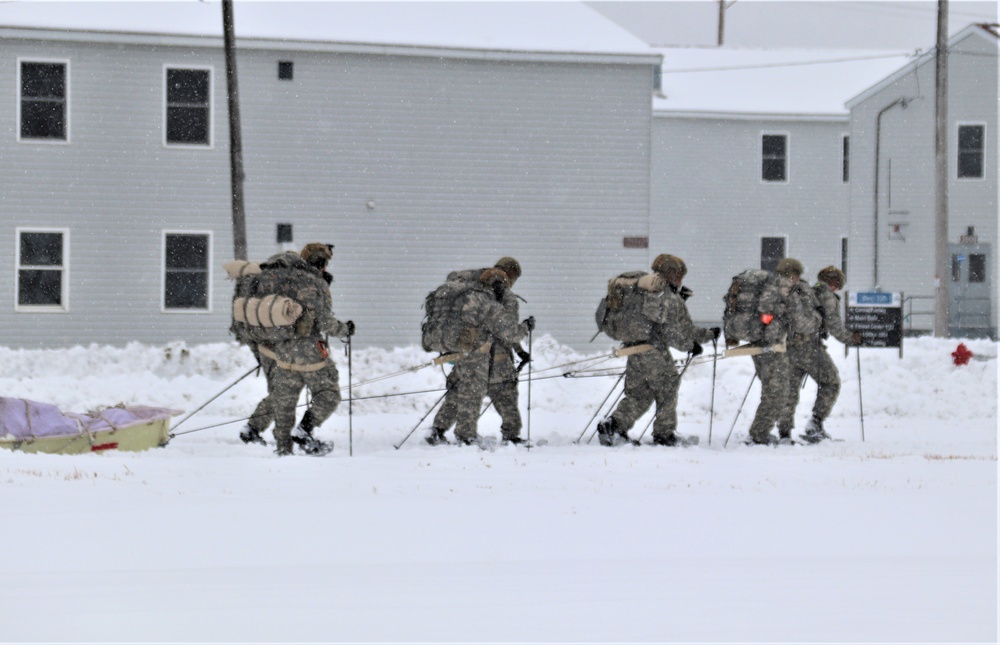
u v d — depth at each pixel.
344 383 65.38
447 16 86.75
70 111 79.31
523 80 83.44
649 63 83.56
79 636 14.05
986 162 115.38
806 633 14.30
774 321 43.72
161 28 79.62
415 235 83.00
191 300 81.31
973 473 33.59
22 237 79.31
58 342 79.56
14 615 15.20
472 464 34.28
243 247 78.31
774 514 25.20
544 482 30.27
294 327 37.59
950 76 115.69
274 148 81.31
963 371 65.69
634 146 84.38
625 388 43.47
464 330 40.75
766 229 130.50
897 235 117.56
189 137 81.06
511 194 83.69
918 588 17.31
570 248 84.19
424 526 23.09
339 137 81.94
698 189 129.88
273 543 21.12
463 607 15.83
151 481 28.95
